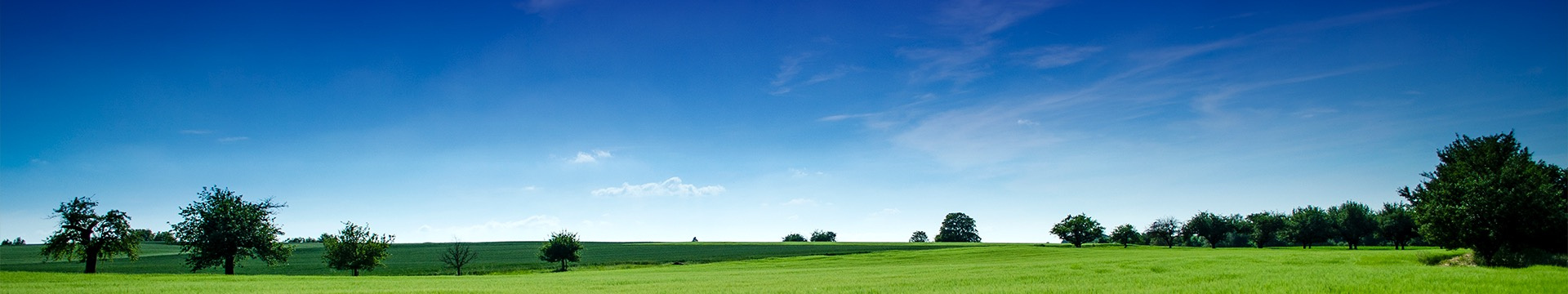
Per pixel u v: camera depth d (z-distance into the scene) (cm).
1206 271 3612
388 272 8069
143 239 7694
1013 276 3609
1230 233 14788
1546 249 3925
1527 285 2466
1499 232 3934
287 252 7625
